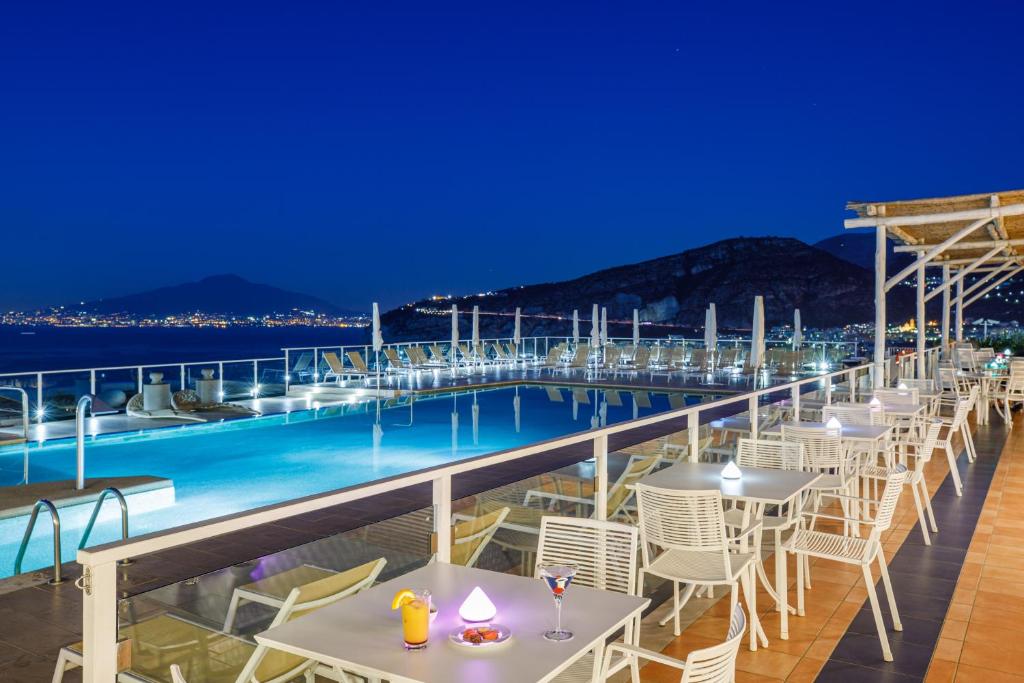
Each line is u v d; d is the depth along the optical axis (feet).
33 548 18.70
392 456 31.50
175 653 6.72
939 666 11.75
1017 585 15.31
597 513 13.26
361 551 8.78
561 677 8.64
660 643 12.67
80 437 21.81
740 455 18.81
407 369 61.62
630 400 51.52
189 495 24.61
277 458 31.09
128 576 6.73
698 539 12.07
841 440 19.93
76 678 10.52
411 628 6.84
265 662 7.61
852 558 12.41
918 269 45.65
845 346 68.90
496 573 9.04
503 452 10.59
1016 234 42.19
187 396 41.63
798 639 12.81
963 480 25.22
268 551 14.90
